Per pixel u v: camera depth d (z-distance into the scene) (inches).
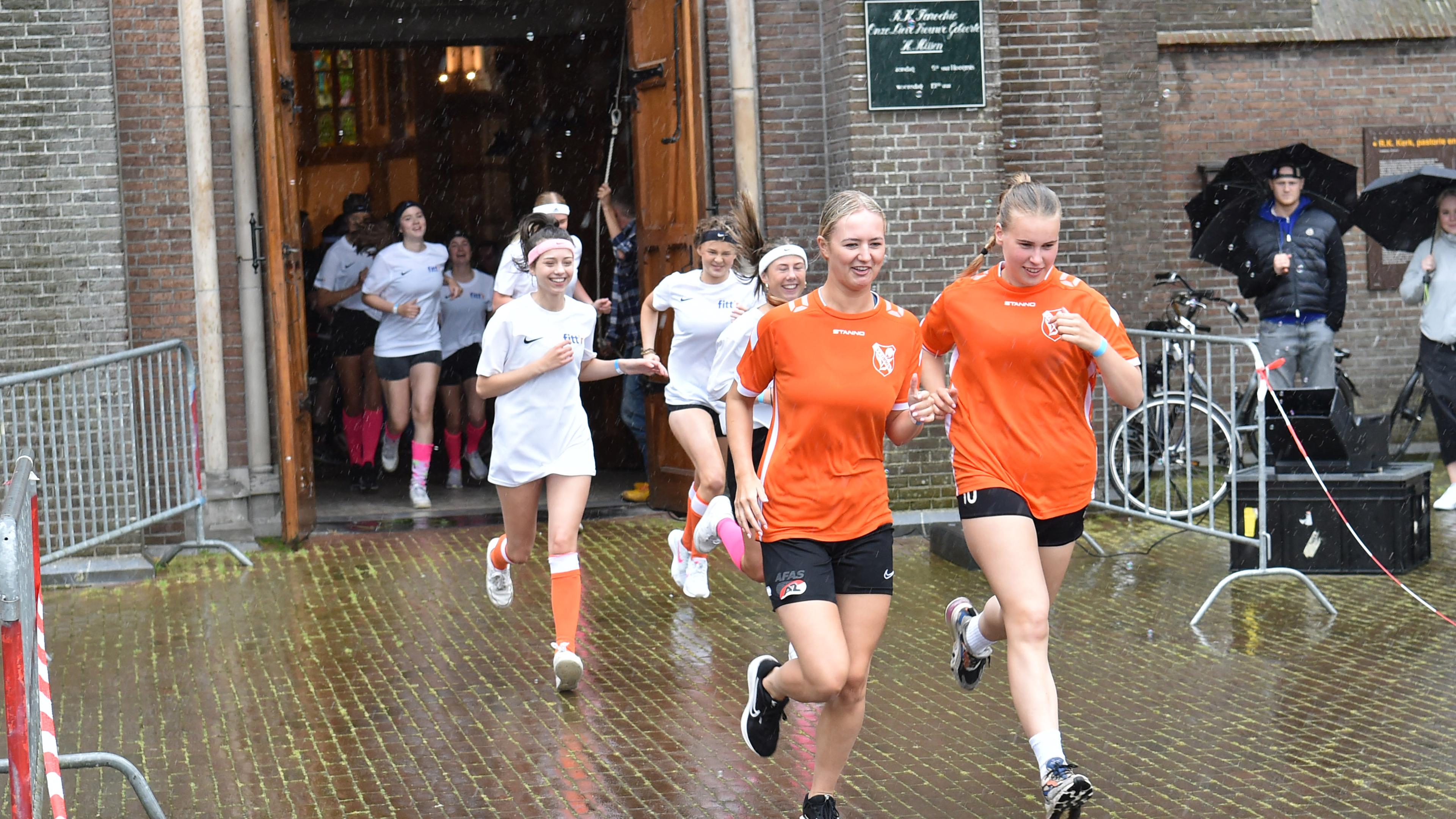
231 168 378.0
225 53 375.2
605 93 605.0
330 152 621.3
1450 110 482.0
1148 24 462.0
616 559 353.1
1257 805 191.3
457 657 274.4
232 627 300.0
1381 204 396.2
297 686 258.5
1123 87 463.2
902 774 206.8
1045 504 189.5
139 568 343.6
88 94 357.4
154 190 372.2
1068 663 261.1
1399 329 483.8
